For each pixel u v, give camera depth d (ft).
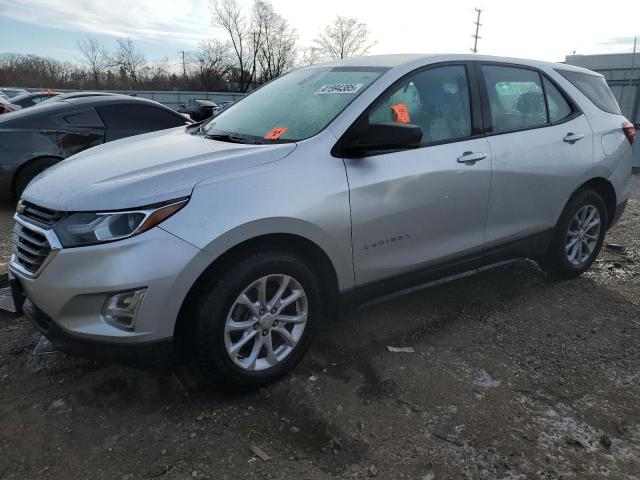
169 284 8.29
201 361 9.00
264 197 9.03
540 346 11.64
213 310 8.81
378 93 10.75
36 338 11.44
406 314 13.01
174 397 9.57
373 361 10.90
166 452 8.23
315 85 11.96
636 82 57.06
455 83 12.09
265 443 8.49
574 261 15.05
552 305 13.69
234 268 8.97
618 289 14.84
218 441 8.50
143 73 192.54
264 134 10.93
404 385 10.08
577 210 14.47
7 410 9.14
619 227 21.62
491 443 8.53
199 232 8.46
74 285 8.25
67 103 22.98
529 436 8.70
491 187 12.14
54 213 8.75
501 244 12.89
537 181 13.11
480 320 12.79
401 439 8.61
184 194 8.55
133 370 10.30
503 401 9.64
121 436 8.57
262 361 9.73
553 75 14.26
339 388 9.95
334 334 11.96
